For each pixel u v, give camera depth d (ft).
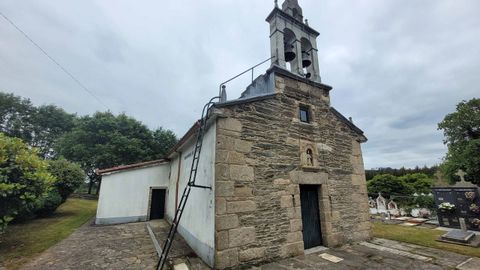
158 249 18.39
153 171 35.63
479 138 43.29
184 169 26.35
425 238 22.26
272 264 15.12
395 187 55.57
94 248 18.78
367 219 22.91
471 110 46.70
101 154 62.75
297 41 23.72
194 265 14.76
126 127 70.74
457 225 27.17
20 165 18.39
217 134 15.61
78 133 65.92
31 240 20.88
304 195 20.04
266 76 21.34
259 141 17.38
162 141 75.66
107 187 31.50
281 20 22.91
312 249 18.60
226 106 16.24
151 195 34.83
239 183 15.56
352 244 20.33
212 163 15.72
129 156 65.92
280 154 18.30
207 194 16.14
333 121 23.56
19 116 89.92
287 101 20.24
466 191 27.04
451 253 17.21
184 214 23.08
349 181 22.86
